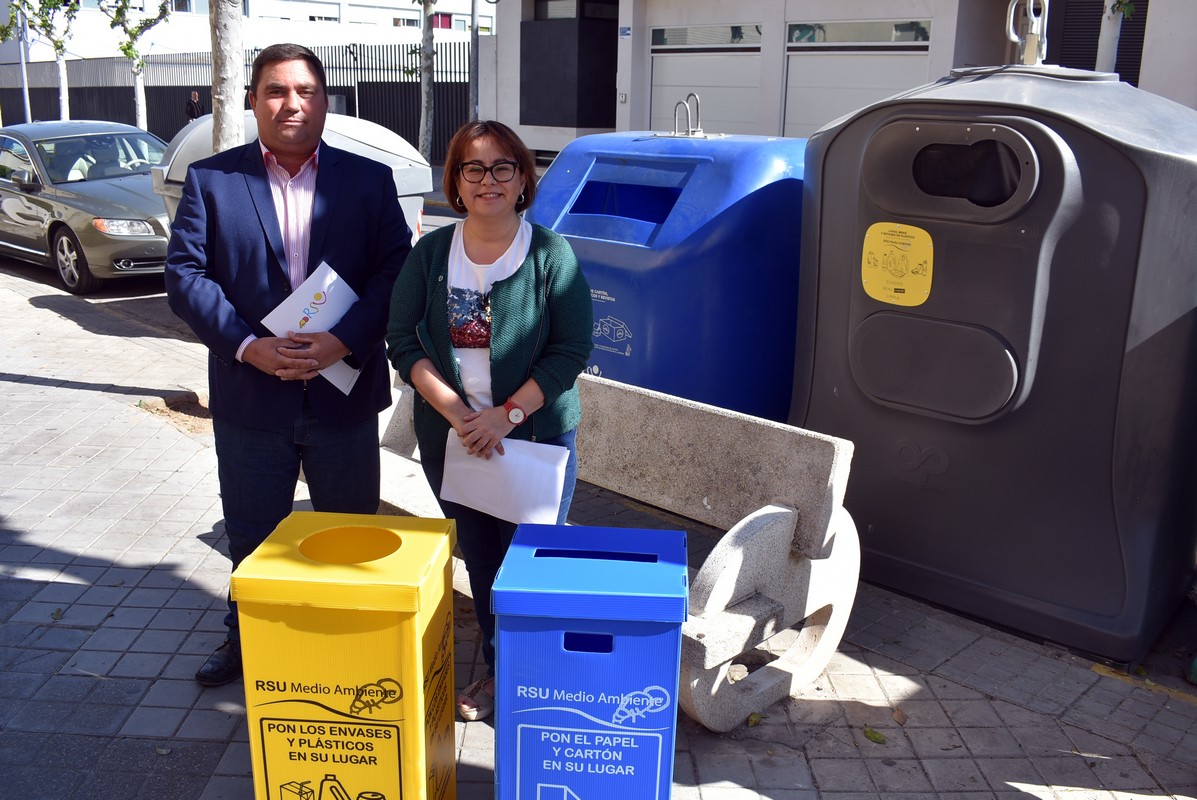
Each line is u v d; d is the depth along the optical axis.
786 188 4.74
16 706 3.35
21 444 5.72
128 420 6.15
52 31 26.41
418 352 3.02
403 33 44.16
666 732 2.42
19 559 4.37
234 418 3.23
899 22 15.40
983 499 3.88
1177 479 3.66
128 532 4.65
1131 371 3.50
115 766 3.07
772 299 4.80
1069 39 14.30
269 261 3.19
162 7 24.69
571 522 4.91
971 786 3.04
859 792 3.01
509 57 21.80
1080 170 3.44
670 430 3.72
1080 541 3.71
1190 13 11.97
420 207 8.11
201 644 3.74
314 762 2.48
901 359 3.93
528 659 2.39
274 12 41.12
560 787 2.48
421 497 3.99
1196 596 4.28
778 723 3.35
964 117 3.61
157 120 29.67
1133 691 3.55
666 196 5.79
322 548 2.75
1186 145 3.47
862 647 3.80
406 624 2.37
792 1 16.69
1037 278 3.56
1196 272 3.48
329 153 3.27
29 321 8.81
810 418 4.36
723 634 3.02
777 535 3.21
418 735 2.45
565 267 2.99
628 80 19.50
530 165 2.96
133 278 11.10
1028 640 3.88
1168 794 3.02
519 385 2.99
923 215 3.74
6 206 10.88
